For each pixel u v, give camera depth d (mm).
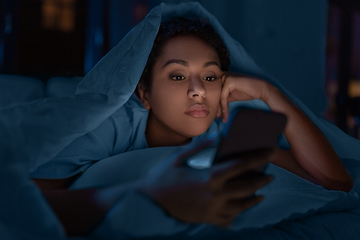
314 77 2166
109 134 714
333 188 753
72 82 1241
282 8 2127
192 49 716
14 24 2080
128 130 759
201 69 716
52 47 2271
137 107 817
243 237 485
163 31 756
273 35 2127
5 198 403
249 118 403
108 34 2332
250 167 382
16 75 1204
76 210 429
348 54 3604
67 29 2320
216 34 843
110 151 722
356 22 3668
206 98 718
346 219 619
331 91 3627
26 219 382
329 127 946
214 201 381
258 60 2133
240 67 973
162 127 781
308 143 777
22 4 2162
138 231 396
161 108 726
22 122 506
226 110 854
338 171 756
